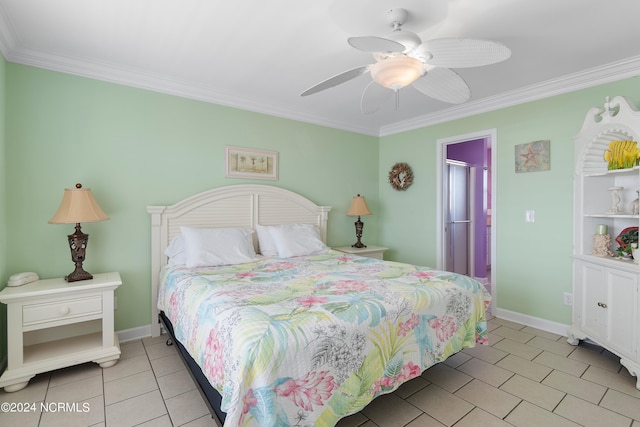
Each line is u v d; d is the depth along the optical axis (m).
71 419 1.69
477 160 5.02
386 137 4.51
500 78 2.77
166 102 2.88
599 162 2.53
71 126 2.45
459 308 2.00
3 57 2.16
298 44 2.21
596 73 2.58
